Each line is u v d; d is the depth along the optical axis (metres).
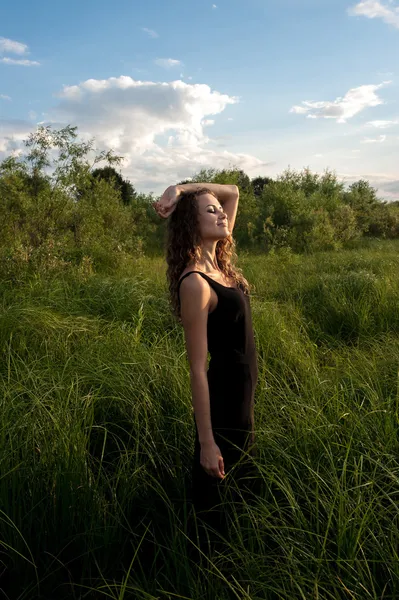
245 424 2.14
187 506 2.46
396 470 2.41
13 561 2.07
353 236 18.16
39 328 4.56
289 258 11.23
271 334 4.52
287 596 1.74
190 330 1.96
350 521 2.00
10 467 2.40
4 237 9.84
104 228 13.85
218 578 1.90
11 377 3.51
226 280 2.19
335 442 2.67
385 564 1.96
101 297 6.12
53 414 2.83
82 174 10.92
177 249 2.09
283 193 19.80
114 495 2.35
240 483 2.22
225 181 22.16
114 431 3.08
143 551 2.30
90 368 3.62
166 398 3.35
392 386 3.42
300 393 3.39
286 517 2.30
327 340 5.36
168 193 2.11
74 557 2.17
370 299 6.11
